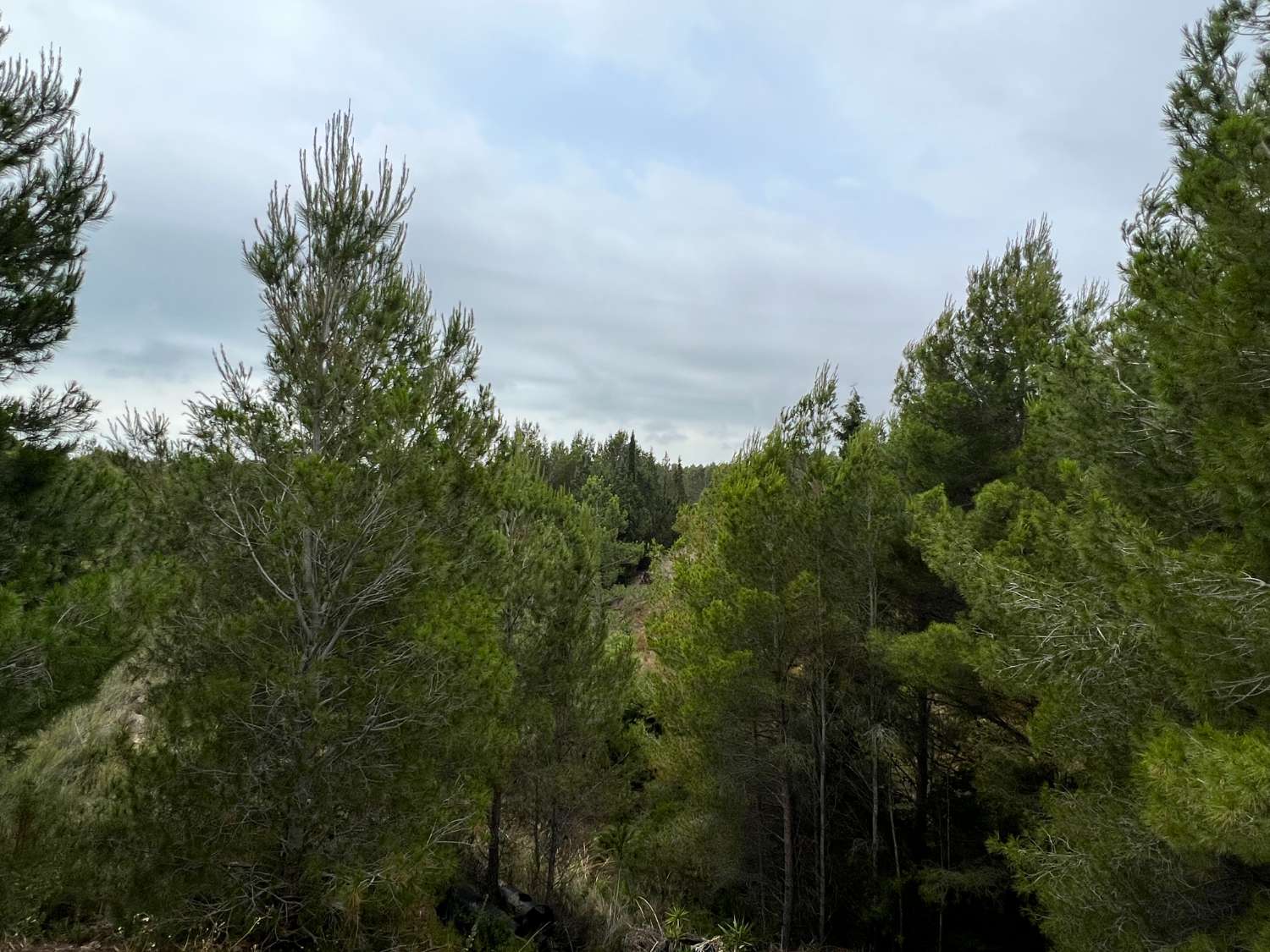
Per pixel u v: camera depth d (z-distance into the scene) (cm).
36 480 658
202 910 533
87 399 717
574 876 991
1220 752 327
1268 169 407
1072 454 761
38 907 487
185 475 604
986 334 1241
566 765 902
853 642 988
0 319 630
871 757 1038
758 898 1054
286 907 556
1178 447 596
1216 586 426
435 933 646
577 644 934
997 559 700
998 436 1204
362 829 582
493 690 662
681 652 1038
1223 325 432
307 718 557
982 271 1259
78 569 707
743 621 955
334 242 657
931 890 865
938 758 1105
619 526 2928
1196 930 484
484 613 706
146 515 611
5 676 415
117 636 471
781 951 931
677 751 1069
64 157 681
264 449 622
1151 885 519
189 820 529
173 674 571
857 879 1026
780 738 1011
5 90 634
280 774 550
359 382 653
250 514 611
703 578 1060
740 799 1030
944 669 793
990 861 941
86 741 716
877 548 1009
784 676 986
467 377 800
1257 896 446
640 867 1082
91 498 746
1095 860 543
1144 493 623
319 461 582
